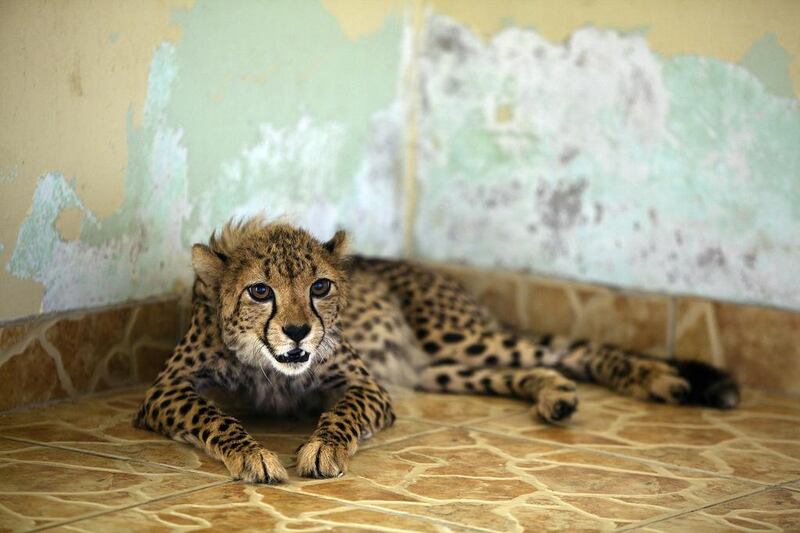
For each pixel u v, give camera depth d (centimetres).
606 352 588
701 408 542
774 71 564
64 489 385
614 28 612
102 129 510
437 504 384
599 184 625
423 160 689
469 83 667
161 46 533
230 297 442
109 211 520
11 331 478
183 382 464
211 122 565
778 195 568
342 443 421
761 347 577
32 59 473
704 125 587
